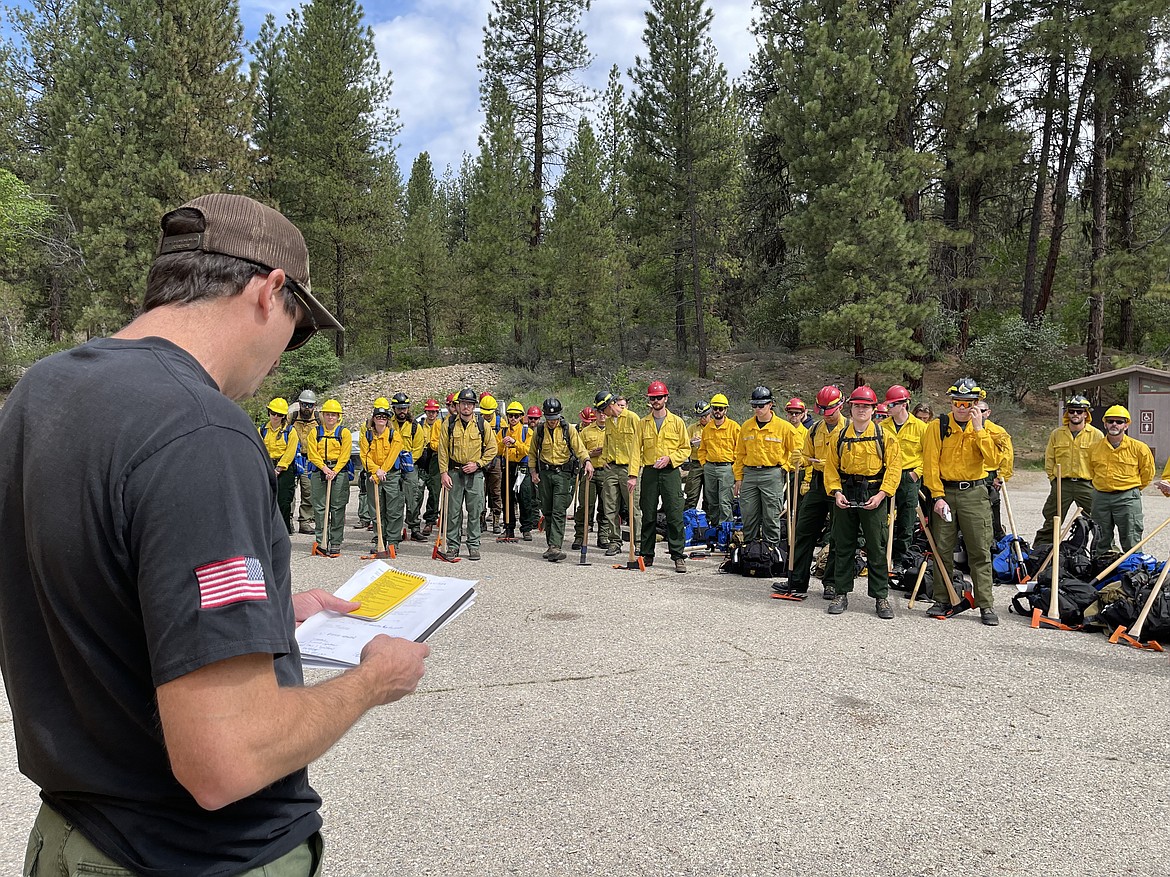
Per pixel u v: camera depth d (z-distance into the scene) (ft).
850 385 83.66
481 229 100.12
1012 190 88.28
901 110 76.79
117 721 3.59
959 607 22.99
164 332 3.92
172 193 80.89
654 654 19.10
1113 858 10.34
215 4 84.07
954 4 72.38
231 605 3.28
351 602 5.74
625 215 100.07
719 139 88.69
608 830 10.94
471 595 5.84
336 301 111.04
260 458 3.69
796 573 25.75
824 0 76.07
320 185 102.83
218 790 3.26
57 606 3.49
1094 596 22.29
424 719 14.96
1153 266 74.59
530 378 93.20
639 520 37.37
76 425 3.43
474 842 10.62
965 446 22.56
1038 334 77.20
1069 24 73.67
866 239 69.46
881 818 11.32
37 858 3.83
